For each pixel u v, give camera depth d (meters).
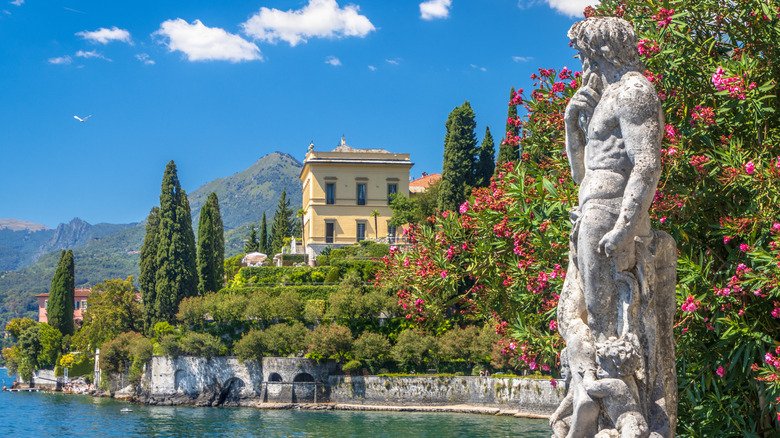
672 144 10.07
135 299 106.88
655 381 6.09
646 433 5.73
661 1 10.97
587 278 6.19
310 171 93.38
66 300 120.06
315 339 73.38
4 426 61.41
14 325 124.62
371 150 97.56
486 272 14.55
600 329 6.19
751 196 9.88
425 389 69.12
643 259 6.07
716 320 9.56
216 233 103.81
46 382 115.75
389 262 16.89
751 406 10.09
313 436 52.06
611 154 6.19
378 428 55.28
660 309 6.33
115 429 58.84
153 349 82.44
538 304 13.55
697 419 10.42
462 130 79.06
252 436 53.19
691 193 10.09
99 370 98.12
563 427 6.48
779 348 8.83
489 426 54.59
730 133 10.90
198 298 83.25
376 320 75.44
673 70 10.71
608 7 12.62
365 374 73.50
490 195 14.14
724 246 10.85
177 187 91.88
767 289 9.27
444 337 71.06
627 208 5.88
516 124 14.53
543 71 13.75
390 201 93.31
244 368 76.50
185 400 77.81
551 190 12.08
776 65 10.68
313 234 92.56
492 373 68.19
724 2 11.06
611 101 6.12
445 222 15.29
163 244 89.81
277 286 82.25
